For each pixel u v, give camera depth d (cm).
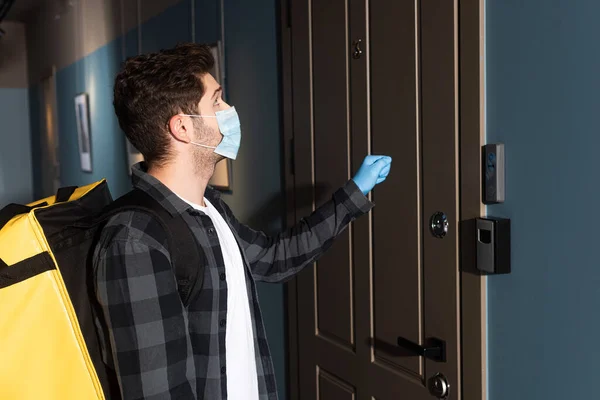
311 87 236
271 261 165
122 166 467
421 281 188
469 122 165
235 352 142
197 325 133
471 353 170
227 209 163
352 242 219
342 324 227
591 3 133
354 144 213
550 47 143
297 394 263
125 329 122
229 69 307
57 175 677
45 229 131
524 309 155
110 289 123
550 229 146
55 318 129
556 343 147
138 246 123
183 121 137
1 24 766
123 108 139
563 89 141
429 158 180
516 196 156
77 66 565
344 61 216
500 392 164
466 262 169
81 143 571
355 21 208
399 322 197
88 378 131
